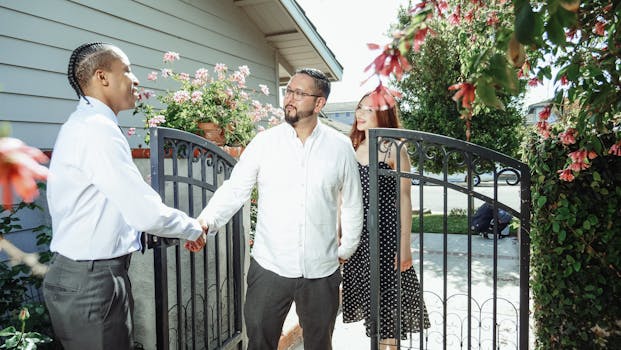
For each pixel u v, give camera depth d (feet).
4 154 1.29
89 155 5.41
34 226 9.55
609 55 5.41
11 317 7.95
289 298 6.90
